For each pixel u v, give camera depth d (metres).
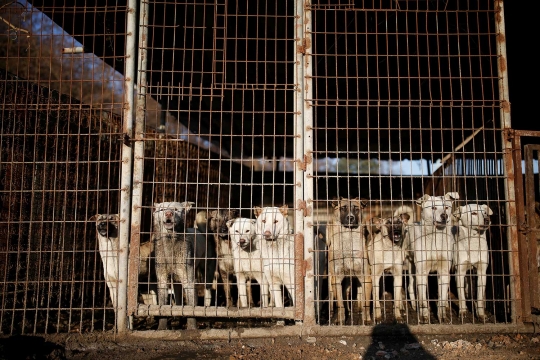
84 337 4.21
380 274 5.82
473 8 6.28
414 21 6.75
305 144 4.43
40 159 5.47
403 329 4.34
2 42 12.01
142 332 4.27
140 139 4.44
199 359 3.79
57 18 6.14
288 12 6.64
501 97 4.71
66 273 5.82
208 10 6.48
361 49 7.65
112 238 5.32
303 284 4.36
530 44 7.02
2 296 4.79
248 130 12.13
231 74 8.52
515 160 4.63
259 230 5.54
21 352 3.90
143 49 4.55
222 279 7.11
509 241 4.58
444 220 5.59
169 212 5.18
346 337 4.30
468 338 4.30
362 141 12.70
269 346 4.14
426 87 8.95
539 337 4.27
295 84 4.50
